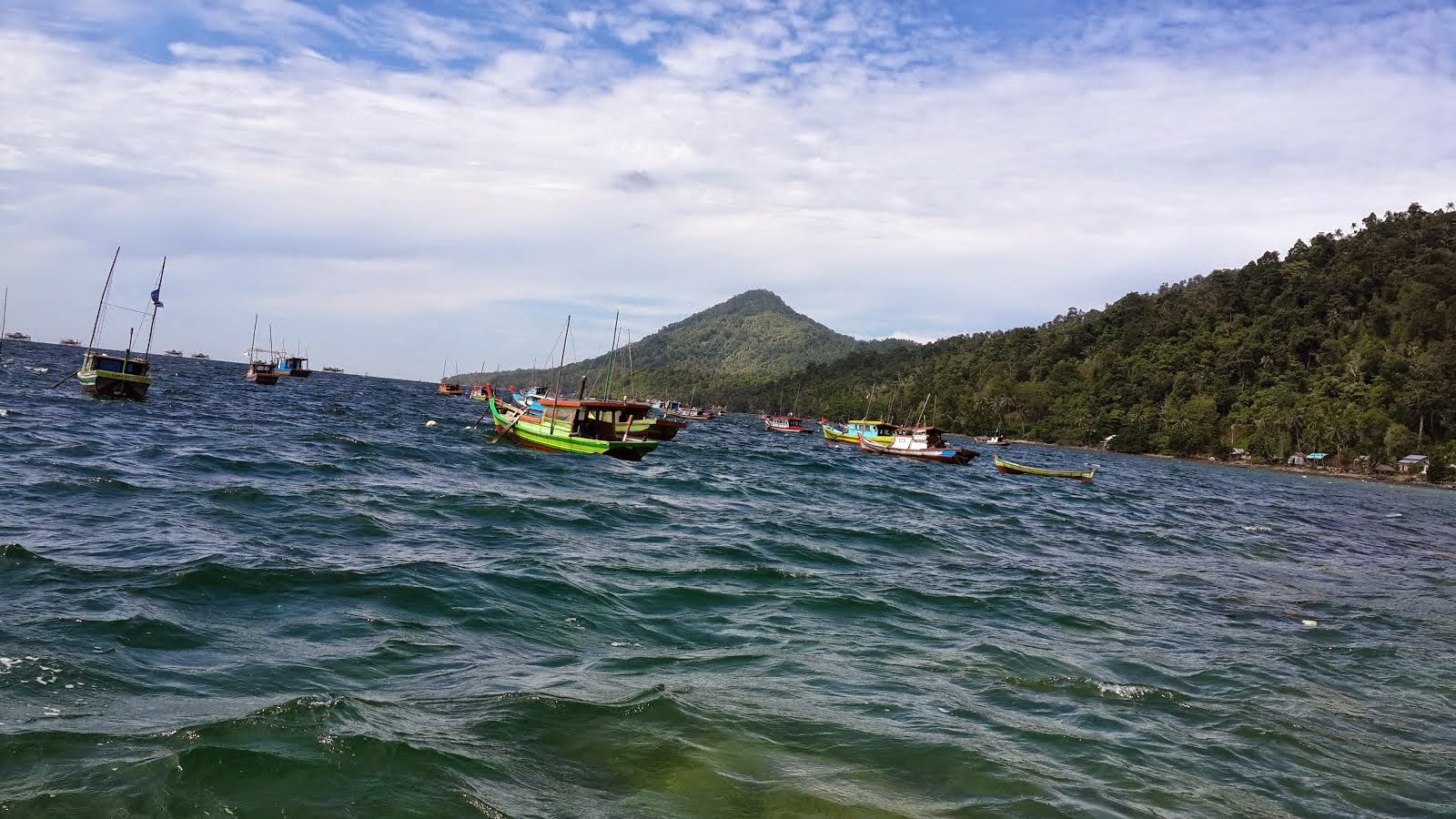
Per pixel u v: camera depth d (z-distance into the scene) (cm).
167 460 3050
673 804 757
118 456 3028
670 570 1841
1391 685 1369
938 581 1984
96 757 752
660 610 1497
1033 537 3053
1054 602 1853
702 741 900
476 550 1888
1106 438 16612
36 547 1552
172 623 1169
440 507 2462
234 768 750
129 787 706
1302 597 2172
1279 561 2944
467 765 796
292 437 4497
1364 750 1055
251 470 2994
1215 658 1463
